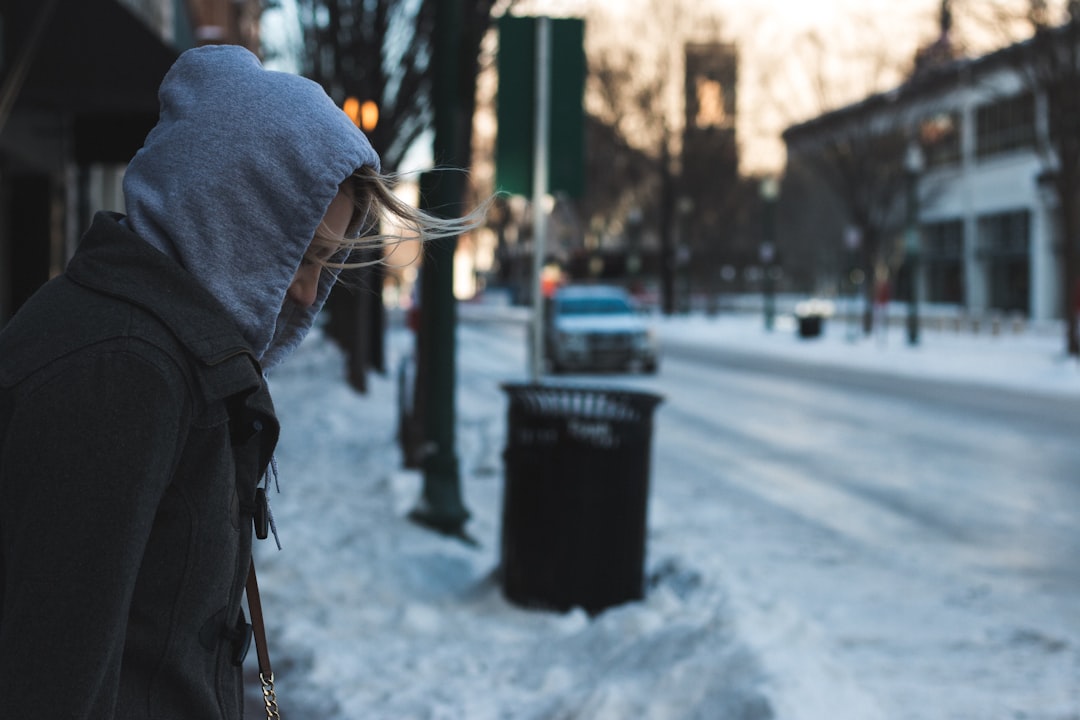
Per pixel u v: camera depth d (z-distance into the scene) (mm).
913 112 39375
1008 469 11430
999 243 54719
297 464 10359
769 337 39062
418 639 5359
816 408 17016
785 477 10977
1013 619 6113
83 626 1250
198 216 1460
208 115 1490
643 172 58719
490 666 4906
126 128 12531
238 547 1505
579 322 24531
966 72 36438
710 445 13164
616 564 5816
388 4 14758
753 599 5887
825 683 3799
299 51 17250
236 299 1476
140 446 1301
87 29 9844
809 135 41281
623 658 4418
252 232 1481
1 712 1239
